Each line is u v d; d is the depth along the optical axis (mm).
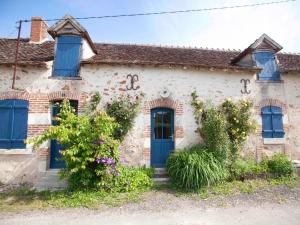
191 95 9383
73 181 7172
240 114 9117
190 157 7578
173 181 7832
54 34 9203
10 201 6645
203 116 9164
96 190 7039
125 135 8758
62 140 6758
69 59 9148
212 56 11258
